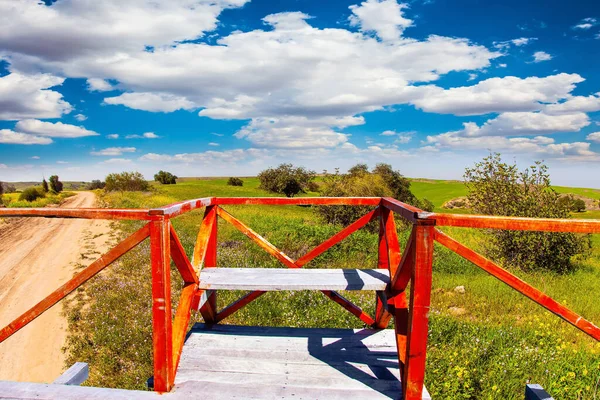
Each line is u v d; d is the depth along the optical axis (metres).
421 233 2.18
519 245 10.45
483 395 3.99
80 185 108.94
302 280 3.11
